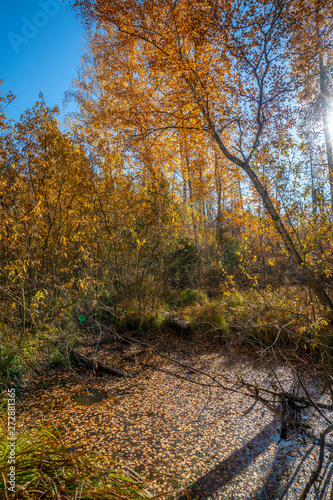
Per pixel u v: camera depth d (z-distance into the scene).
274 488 2.84
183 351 7.12
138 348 7.38
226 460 3.26
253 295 7.82
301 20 6.23
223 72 6.89
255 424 3.99
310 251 5.66
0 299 5.51
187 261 11.58
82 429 3.93
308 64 7.05
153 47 7.46
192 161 11.96
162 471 3.09
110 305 9.62
